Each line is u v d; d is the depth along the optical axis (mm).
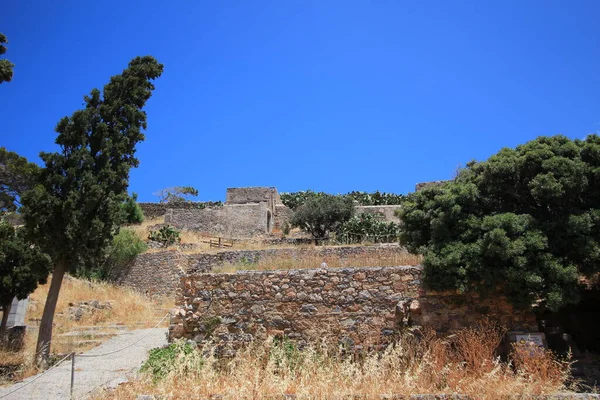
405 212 11711
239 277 11680
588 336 10867
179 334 11438
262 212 40406
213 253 27016
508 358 9281
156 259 27906
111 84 16156
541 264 9359
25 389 9625
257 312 11305
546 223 9742
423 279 10461
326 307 11062
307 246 28031
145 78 16797
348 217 33500
